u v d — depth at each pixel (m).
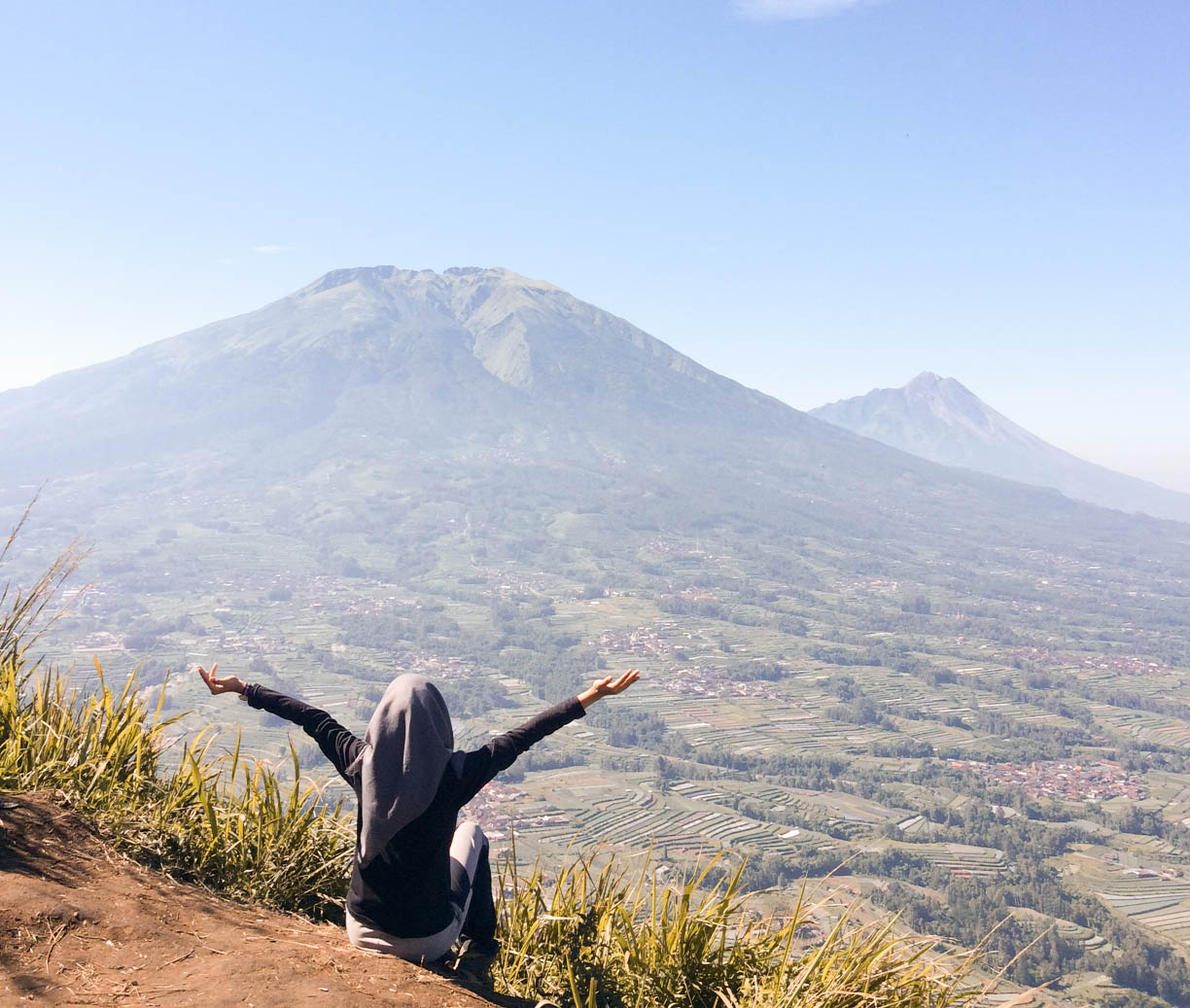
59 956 2.53
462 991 2.83
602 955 3.49
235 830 3.63
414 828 2.82
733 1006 3.20
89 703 3.93
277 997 2.46
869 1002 3.15
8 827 3.12
